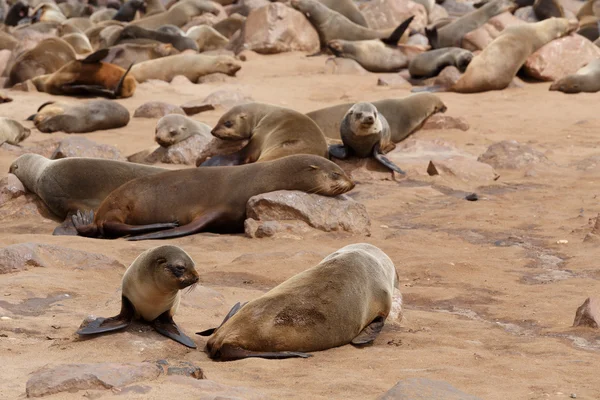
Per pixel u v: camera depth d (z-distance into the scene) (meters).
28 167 26.58
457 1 91.25
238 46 66.38
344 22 65.38
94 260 18.34
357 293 13.54
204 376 11.47
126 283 13.26
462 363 12.81
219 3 93.56
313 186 23.31
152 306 13.23
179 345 13.11
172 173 24.12
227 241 22.14
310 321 12.89
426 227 24.86
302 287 13.27
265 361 12.30
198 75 55.59
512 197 28.59
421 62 55.75
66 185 25.73
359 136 31.16
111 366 10.62
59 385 10.07
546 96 49.00
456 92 51.22
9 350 12.41
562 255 21.52
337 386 11.12
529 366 12.78
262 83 53.88
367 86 53.22
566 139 38.25
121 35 66.44
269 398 10.39
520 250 21.84
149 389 10.16
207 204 23.58
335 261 13.94
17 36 74.75
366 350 13.34
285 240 22.22
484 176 31.06
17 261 17.33
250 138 31.45
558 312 16.42
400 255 20.95
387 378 11.71
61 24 78.31
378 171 31.45
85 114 39.75
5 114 43.47
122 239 22.66
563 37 53.91
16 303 15.05
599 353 13.94
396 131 38.59
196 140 33.81
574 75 49.81
